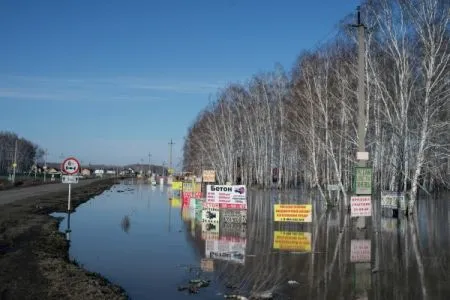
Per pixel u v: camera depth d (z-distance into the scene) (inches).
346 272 448.8
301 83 1818.4
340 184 1244.5
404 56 1120.8
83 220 916.0
